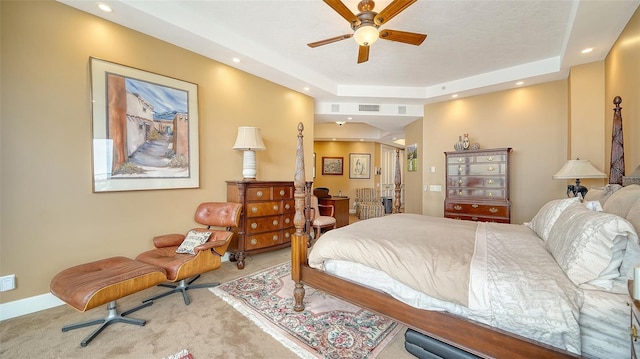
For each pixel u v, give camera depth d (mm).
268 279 2789
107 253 2482
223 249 2559
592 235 1167
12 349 1627
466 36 3018
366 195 8211
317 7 2582
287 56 3684
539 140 4059
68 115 2266
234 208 2904
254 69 3656
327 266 1936
